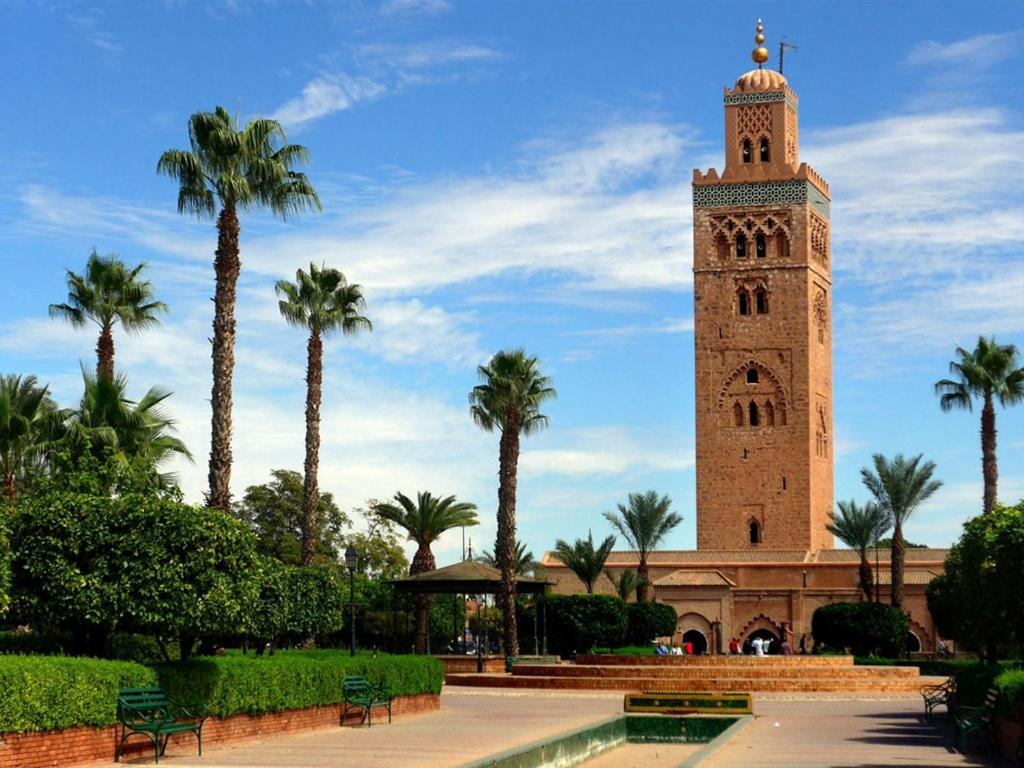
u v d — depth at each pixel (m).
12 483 45.91
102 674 30.22
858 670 68.25
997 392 82.62
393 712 47.28
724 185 109.19
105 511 35.88
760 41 112.75
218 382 46.72
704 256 109.00
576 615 88.81
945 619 76.06
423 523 84.94
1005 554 41.75
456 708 53.44
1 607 34.59
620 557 106.44
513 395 77.06
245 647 51.12
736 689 66.00
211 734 34.94
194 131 47.84
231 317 47.09
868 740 39.72
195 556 35.59
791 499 105.56
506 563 76.38
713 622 101.38
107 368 59.91
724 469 106.88
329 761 32.03
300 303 68.94
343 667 43.31
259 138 48.53
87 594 34.97
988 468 82.75
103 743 30.38
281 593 47.16
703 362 108.19
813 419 106.94
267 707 37.78
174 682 33.12
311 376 68.38
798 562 102.38
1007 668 39.47
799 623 100.81
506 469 77.19
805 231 107.69
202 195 48.06
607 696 62.31
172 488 41.00
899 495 90.00
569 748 35.59
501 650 101.38
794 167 110.81
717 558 104.81
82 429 44.62
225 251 47.16
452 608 104.19
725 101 110.38
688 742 43.12
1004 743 34.16
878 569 94.88
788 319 107.12
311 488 67.44
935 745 38.06
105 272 59.88
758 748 37.22
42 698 28.09
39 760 28.25
